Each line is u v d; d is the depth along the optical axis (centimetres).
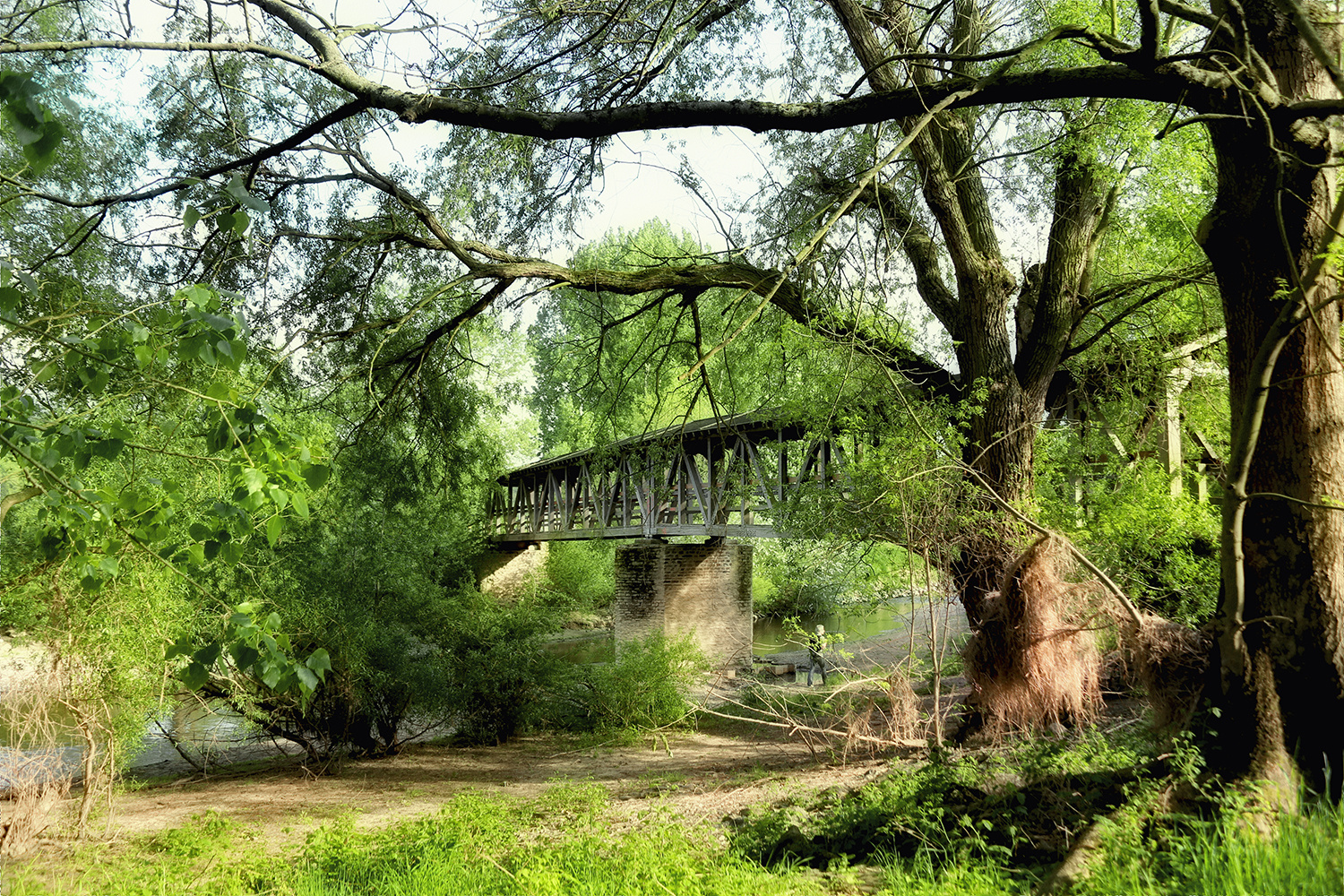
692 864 544
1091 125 932
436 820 778
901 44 1016
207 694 1219
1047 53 953
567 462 3288
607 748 1437
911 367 1100
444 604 1600
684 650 1603
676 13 961
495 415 1537
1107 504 925
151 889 652
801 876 504
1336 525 510
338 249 1177
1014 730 748
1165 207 988
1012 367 1050
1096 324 1149
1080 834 446
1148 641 584
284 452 316
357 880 626
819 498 1015
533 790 1116
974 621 883
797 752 1159
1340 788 471
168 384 316
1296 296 436
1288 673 500
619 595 2722
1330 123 510
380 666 1427
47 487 346
